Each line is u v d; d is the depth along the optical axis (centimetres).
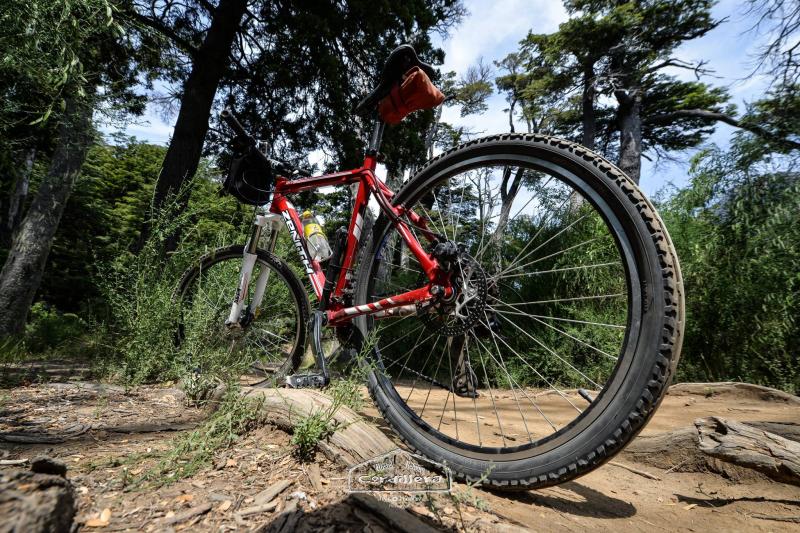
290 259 333
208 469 121
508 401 300
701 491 152
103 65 369
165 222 288
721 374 371
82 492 104
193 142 613
